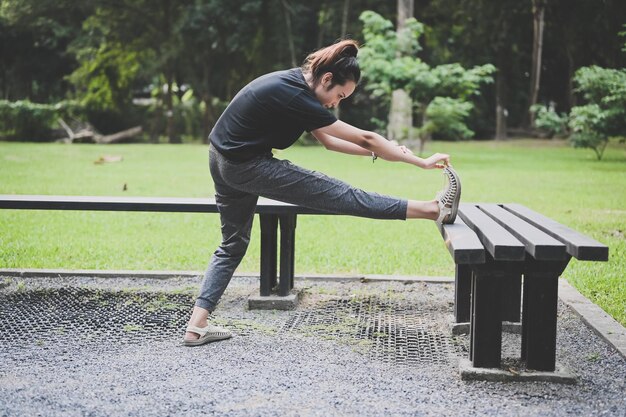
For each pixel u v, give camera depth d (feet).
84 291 17.04
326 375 11.13
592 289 17.44
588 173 53.16
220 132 11.93
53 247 22.90
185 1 103.09
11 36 122.62
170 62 106.32
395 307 15.94
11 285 17.71
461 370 11.04
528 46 112.16
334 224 28.55
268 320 14.66
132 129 109.19
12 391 10.16
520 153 81.30
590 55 100.53
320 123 11.65
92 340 13.03
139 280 18.40
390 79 70.03
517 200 36.01
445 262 21.24
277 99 11.48
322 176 11.82
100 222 28.63
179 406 9.63
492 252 10.00
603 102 65.36
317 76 11.80
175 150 82.23
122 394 10.10
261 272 15.75
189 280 18.39
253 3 95.25
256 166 11.75
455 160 68.85
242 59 110.22
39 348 12.47
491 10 98.43
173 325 14.15
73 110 112.57
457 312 13.99
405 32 71.72
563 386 10.75
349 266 20.47
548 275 10.92
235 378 10.90
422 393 10.36
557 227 11.77
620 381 11.01
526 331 11.57
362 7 100.37
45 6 103.19
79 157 66.90
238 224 12.89
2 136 101.30
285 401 9.89
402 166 60.29
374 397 10.13
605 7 89.04
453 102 71.51
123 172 51.57
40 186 40.96
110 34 104.58
